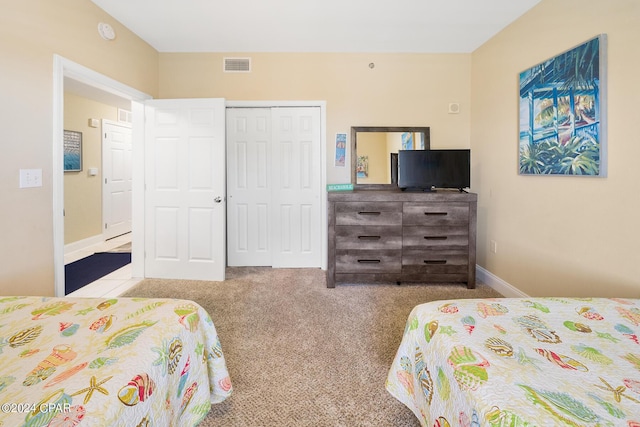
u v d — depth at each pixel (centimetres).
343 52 349
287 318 243
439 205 304
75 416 71
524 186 262
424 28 294
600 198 193
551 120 227
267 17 275
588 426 69
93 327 110
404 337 135
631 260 176
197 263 328
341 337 214
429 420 108
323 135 355
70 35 228
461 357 96
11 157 188
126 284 315
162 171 326
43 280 210
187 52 347
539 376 87
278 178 366
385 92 352
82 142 461
